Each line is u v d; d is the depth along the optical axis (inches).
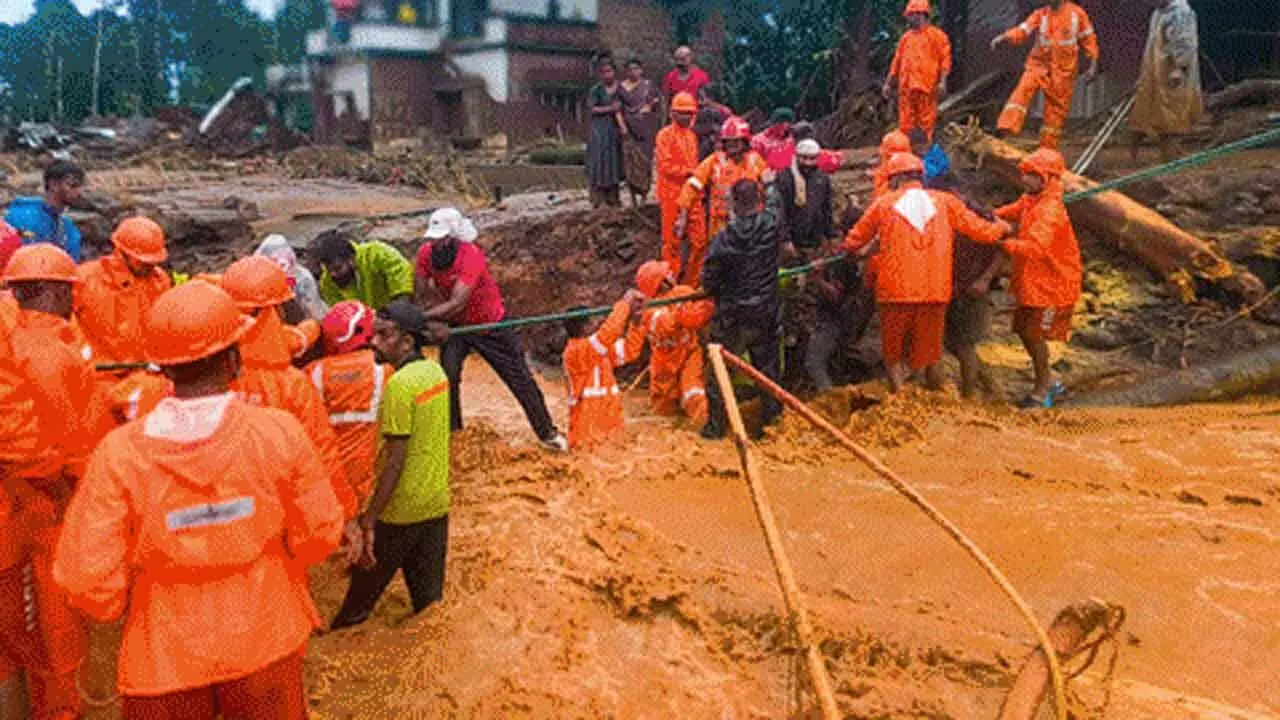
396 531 181.5
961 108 626.8
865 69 886.4
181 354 117.6
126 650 117.6
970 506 214.2
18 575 157.1
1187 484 225.8
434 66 1229.1
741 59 1096.2
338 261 259.0
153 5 2273.6
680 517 212.2
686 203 374.6
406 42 1212.5
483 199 837.2
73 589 111.3
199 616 116.2
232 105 1337.4
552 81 1195.9
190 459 115.4
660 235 462.3
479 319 288.2
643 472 237.3
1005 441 257.3
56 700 164.4
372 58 1203.9
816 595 177.9
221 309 120.5
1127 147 492.1
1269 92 522.0
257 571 119.4
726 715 154.8
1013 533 200.5
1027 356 347.6
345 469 207.0
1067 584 179.5
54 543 160.7
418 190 888.9
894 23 882.1
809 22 1035.9
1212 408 300.8
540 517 212.5
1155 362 337.1
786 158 405.7
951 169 438.3
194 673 115.4
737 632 171.8
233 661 116.8
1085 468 237.0
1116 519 206.4
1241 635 163.5
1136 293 363.3
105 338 221.0
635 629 175.8
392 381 177.6
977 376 318.7
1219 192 384.8
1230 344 335.6
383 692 165.8
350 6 1216.2
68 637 163.8
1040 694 131.5
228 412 119.0
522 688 162.7
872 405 306.5
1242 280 345.1
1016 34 433.1
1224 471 232.7
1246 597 174.7
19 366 153.2
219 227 595.2
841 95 940.6
